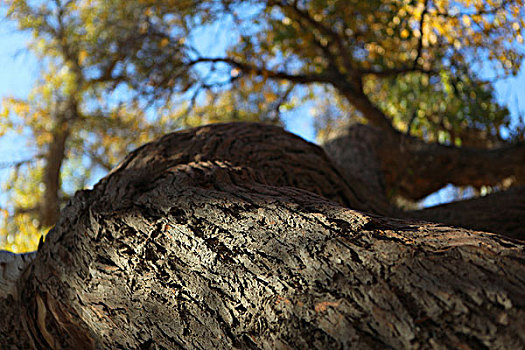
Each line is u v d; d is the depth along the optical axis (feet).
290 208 6.16
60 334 7.33
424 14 15.23
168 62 21.72
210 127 10.59
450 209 14.23
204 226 6.26
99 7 25.30
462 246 4.88
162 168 8.52
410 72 20.08
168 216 6.61
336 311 4.76
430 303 4.43
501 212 13.30
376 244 5.22
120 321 6.21
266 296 5.26
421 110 20.31
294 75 22.22
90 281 6.62
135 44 22.13
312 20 20.57
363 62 22.77
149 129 23.15
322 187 11.32
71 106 29.66
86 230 7.19
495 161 19.99
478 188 21.49
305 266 5.32
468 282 4.47
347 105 31.01
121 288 6.28
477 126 21.66
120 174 8.37
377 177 18.76
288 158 10.80
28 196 34.01
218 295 5.57
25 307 7.79
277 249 5.62
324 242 5.46
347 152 19.98
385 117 21.21
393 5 17.67
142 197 7.24
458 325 4.20
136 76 22.58
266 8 20.72
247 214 6.23
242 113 24.59
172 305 5.82
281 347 4.88
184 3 20.42
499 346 3.95
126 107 22.99
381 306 4.61
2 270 8.56
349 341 4.51
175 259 6.13
